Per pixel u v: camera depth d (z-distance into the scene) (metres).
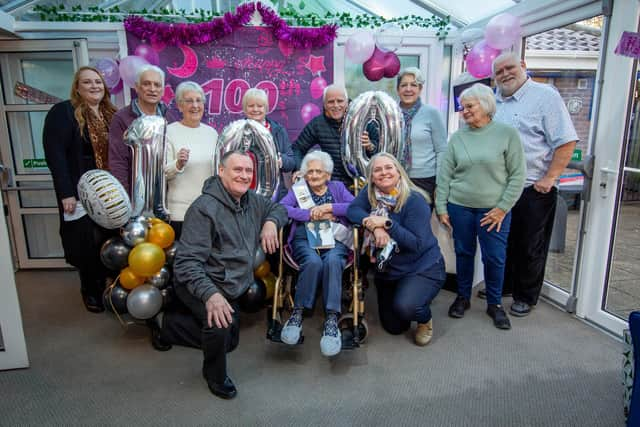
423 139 2.95
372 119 2.71
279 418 1.82
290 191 2.59
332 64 3.58
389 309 2.48
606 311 2.57
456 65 3.78
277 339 2.18
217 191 2.02
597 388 2.00
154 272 2.23
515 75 2.60
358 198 2.45
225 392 1.95
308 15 3.54
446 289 3.24
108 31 3.41
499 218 2.47
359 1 3.60
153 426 1.78
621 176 2.42
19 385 2.07
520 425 1.76
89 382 2.09
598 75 2.49
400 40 3.56
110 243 2.32
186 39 3.34
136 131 2.33
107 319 2.80
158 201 2.44
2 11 3.17
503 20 2.82
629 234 3.31
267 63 3.51
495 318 2.62
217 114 3.54
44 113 3.59
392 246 2.20
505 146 2.42
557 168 2.50
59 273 3.73
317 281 2.25
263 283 2.60
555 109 2.49
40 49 3.34
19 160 3.63
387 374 2.14
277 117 3.61
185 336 2.37
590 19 2.57
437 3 3.55
